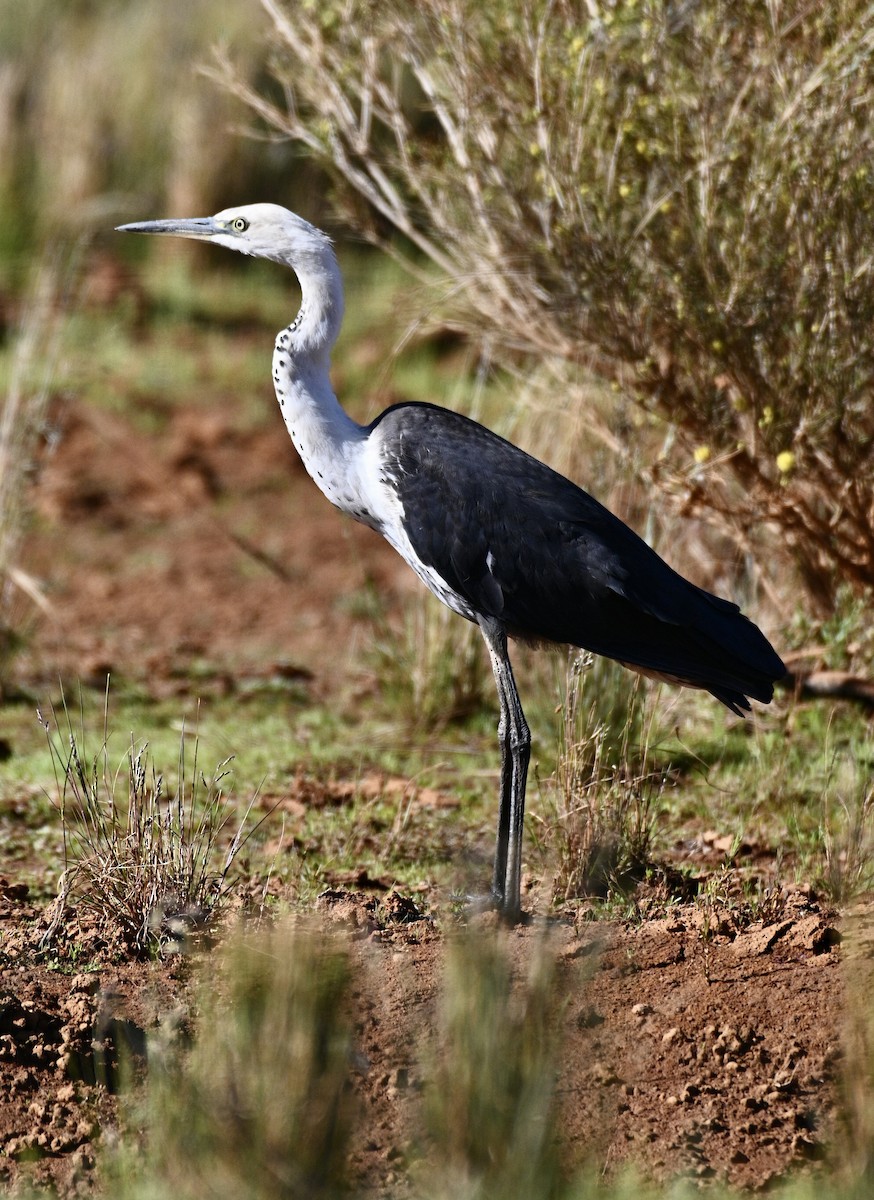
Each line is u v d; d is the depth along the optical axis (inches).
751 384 513.7
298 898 398.6
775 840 454.6
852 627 543.5
